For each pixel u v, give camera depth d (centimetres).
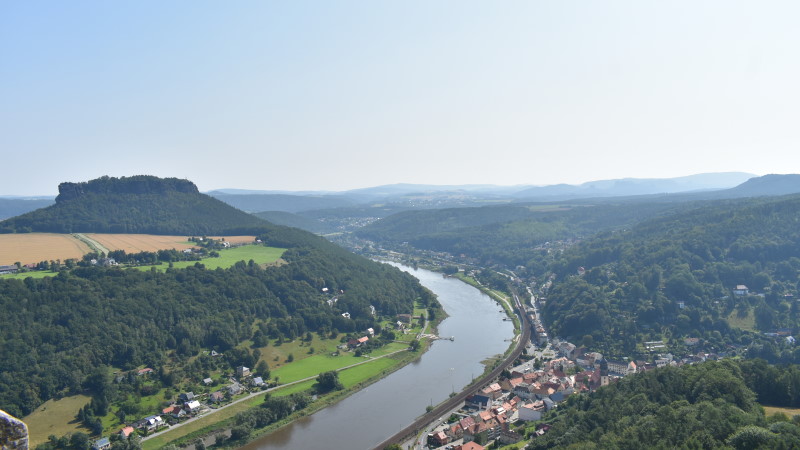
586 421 16788
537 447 16638
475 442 18662
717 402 14938
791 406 16662
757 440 11669
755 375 17800
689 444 12431
